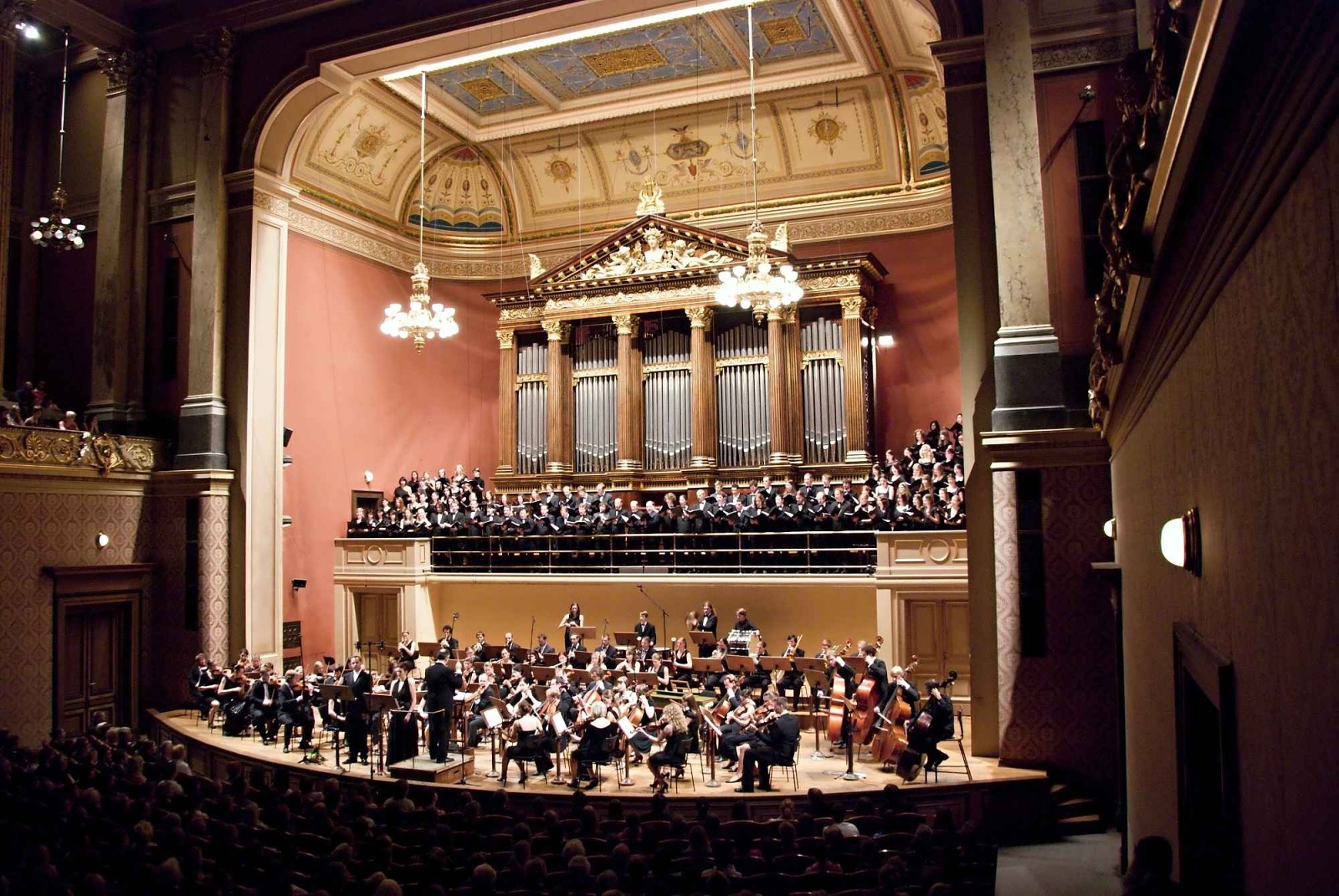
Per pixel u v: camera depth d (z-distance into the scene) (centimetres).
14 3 1641
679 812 1138
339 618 1986
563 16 1594
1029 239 1216
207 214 1797
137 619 1747
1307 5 171
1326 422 204
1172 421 474
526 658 1627
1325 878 218
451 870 766
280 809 915
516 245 2453
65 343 1984
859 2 1708
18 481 1555
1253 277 274
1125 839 944
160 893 650
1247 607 304
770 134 2155
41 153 2050
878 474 1770
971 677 1237
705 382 2105
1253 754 304
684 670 1570
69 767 1098
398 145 2253
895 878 664
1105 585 1130
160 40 1873
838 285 2006
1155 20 336
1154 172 368
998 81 1240
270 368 1830
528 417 2284
